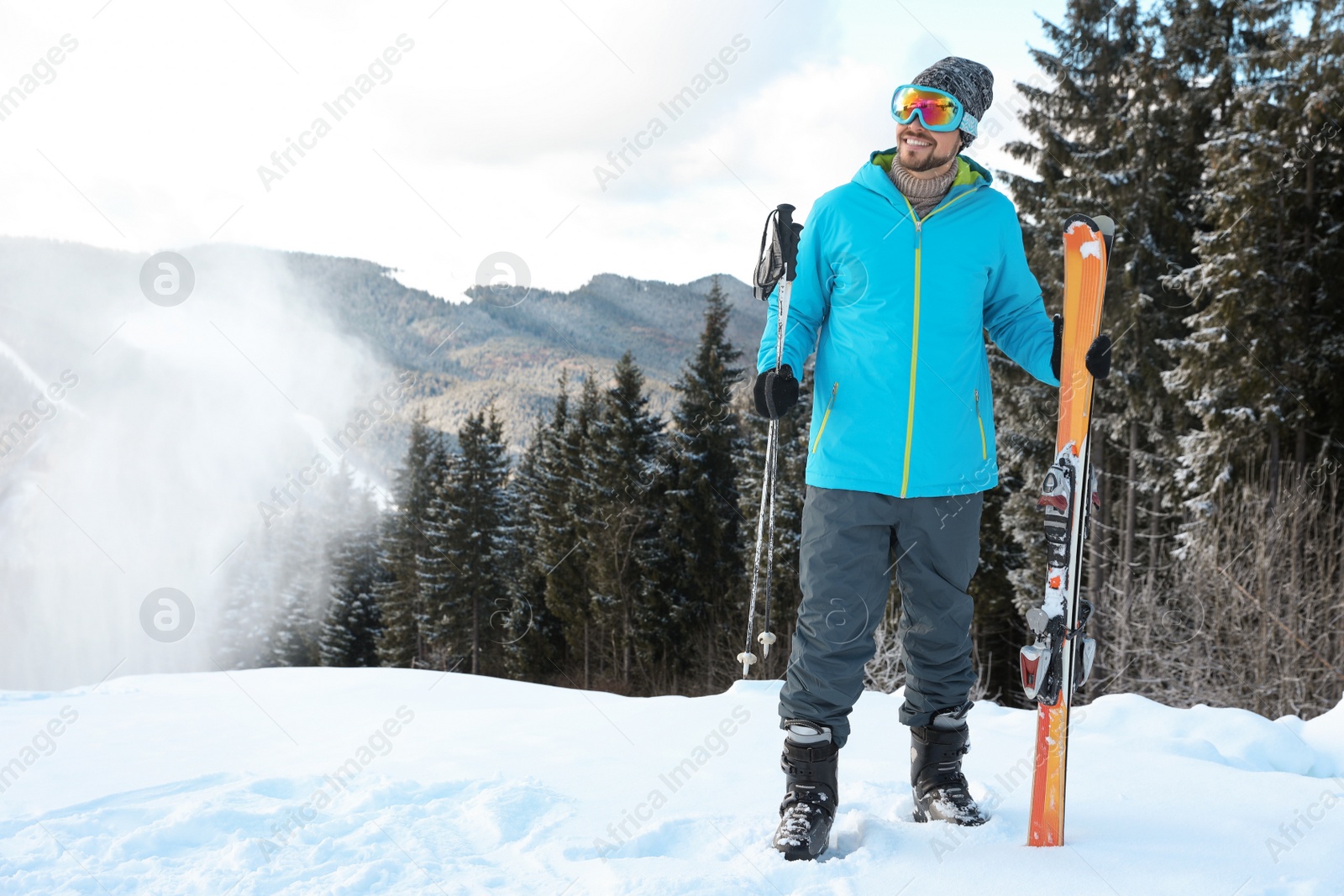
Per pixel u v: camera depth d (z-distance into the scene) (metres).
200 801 1.67
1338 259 12.67
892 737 2.42
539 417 31.47
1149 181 14.34
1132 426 14.23
